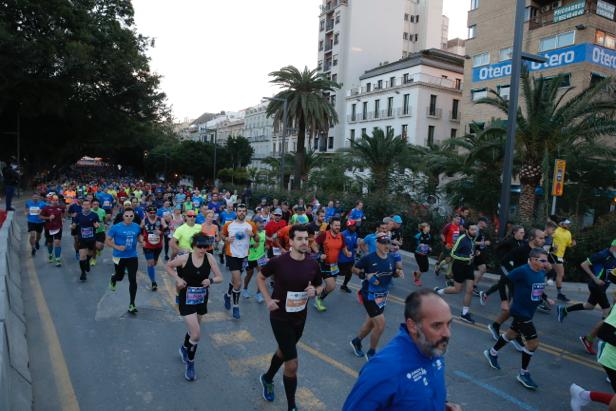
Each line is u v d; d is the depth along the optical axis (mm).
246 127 88938
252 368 5574
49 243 11641
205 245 5137
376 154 24109
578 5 26719
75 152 52312
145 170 84812
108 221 16797
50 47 28594
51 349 5934
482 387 5305
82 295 8570
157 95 39594
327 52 58594
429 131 43750
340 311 8391
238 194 37312
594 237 12812
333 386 5152
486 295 9062
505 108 15828
